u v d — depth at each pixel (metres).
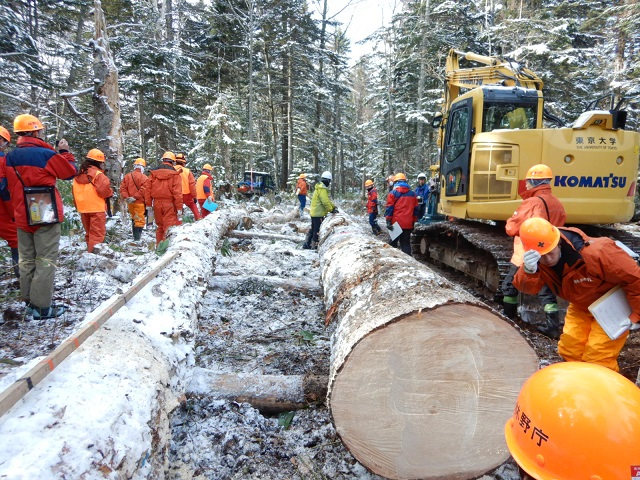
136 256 5.96
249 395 2.79
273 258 7.21
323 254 4.85
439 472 2.11
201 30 22.33
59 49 17.09
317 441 2.51
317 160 29.70
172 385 2.42
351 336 2.19
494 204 5.09
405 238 7.34
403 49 20.05
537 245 2.36
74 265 5.02
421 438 2.06
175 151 20.50
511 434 1.49
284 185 28.25
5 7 11.75
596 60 16.62
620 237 4.92
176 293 3.36
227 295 5.19
